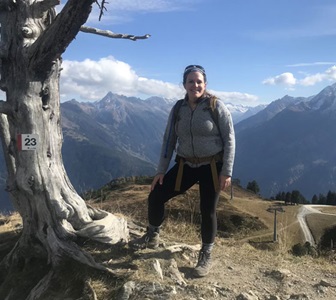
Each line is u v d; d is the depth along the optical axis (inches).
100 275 103.8
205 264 106.3
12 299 108.3
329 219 1168.8
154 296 94.5
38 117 112.7
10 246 135.8
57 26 96.0
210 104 98.0
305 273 115.0
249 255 129.0
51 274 108.9
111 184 1079.6
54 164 116.9
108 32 130.5
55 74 115.6
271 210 1270.9
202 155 100.3
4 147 124.3
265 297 97.5
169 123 106.3
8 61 111.7
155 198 109.1
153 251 114.3
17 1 108.3
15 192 117.6
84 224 117.6
